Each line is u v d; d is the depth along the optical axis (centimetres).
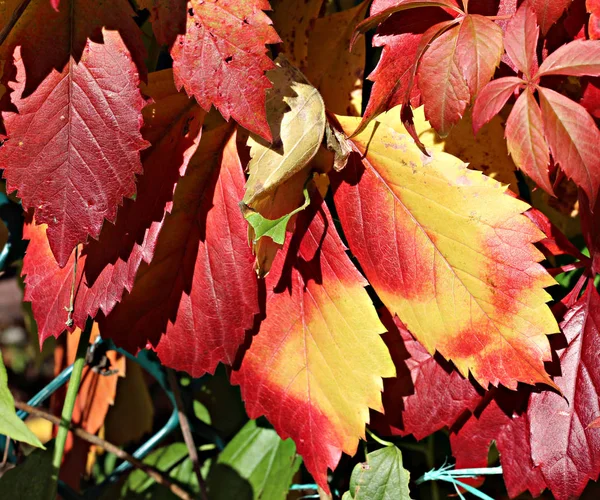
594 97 50
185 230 52
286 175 50
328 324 52
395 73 50
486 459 54
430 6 50
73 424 61
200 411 64
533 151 48
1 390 47
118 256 51
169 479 61
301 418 53
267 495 59
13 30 49
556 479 52
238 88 48
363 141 51
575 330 52
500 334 50
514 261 50
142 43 49
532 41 48
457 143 53
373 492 53
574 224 58
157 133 51
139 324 53
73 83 49
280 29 54
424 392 54
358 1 57
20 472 55
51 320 52
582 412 52
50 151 49
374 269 52
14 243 60
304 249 52
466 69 48
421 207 51
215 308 53
